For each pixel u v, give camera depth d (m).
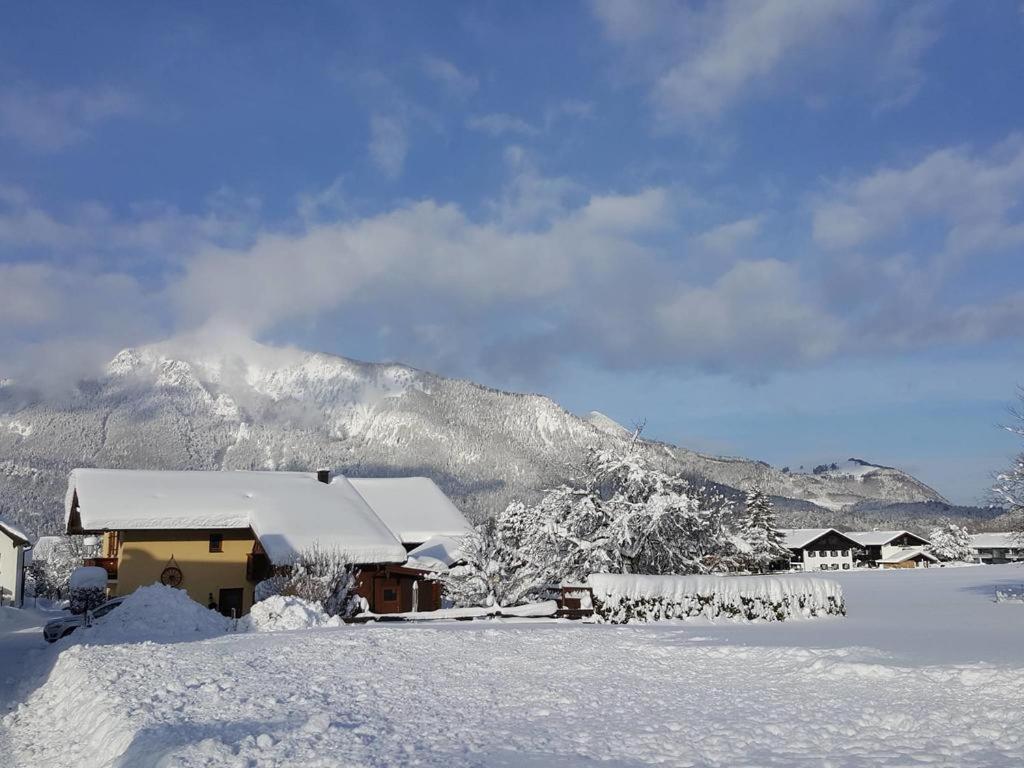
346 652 18.20
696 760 8.82
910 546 133.00
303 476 50.88
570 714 11.43
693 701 12.16
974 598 35.50
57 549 96.12
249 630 26.70
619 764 8.67
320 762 8.70
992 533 143.62
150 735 9.87
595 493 37.12
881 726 10.23
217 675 15.27
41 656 24.33
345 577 33.56
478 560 35.00
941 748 9.08
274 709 11.89
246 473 49.38
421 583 43.72
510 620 26.48
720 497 39.28
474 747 9.47
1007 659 14.11
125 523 40.94
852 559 128.75
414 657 17.39
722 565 38.50
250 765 8.58
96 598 39.84
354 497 48.28
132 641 23.73
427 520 57.72
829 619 25.61
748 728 10.21
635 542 35.97
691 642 18.64
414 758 8.90
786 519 183.25
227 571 43.22
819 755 8.91
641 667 15.65
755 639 19.00
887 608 29.83
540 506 37.75
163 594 27.75
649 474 37.25
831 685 12.95
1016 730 9.66
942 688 12.13
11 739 12.05
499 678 14.74
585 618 25.75
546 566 34.97
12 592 63.38
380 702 12.49
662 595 25.47
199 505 43.06
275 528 41.59
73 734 12.02
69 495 47.31
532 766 8.58
